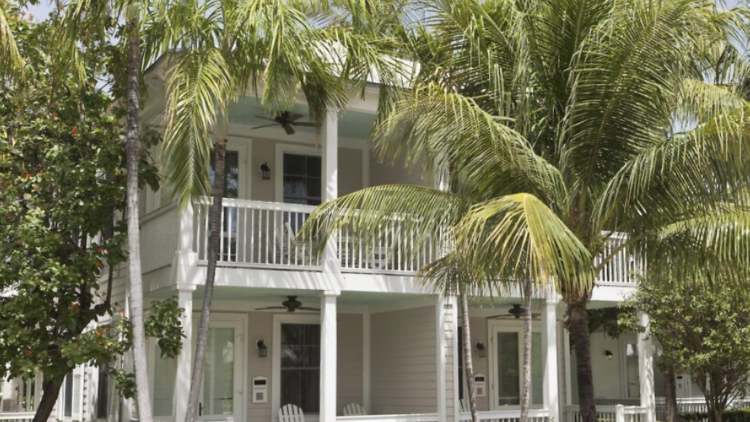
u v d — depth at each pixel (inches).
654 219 378.9
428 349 577.9
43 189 472.7
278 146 624.4
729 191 364.8
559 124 392.2
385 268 538.6
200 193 388.5
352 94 527.8
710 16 390.6
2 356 450.0
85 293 482.3
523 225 306.2
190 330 477.7
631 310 671.1
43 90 476.7
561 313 729.6
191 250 485.1
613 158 386.6
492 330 701.3
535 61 398.3
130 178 397.1
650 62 365.1
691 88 397.4
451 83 415.5
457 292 513.0
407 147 386.3
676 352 577.6
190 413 408.5
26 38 471.5
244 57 411.2
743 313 563.5
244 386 601.6
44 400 475.5
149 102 540.7
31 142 474.9
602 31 369.1
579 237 392.8
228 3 397.7
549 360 581.9
